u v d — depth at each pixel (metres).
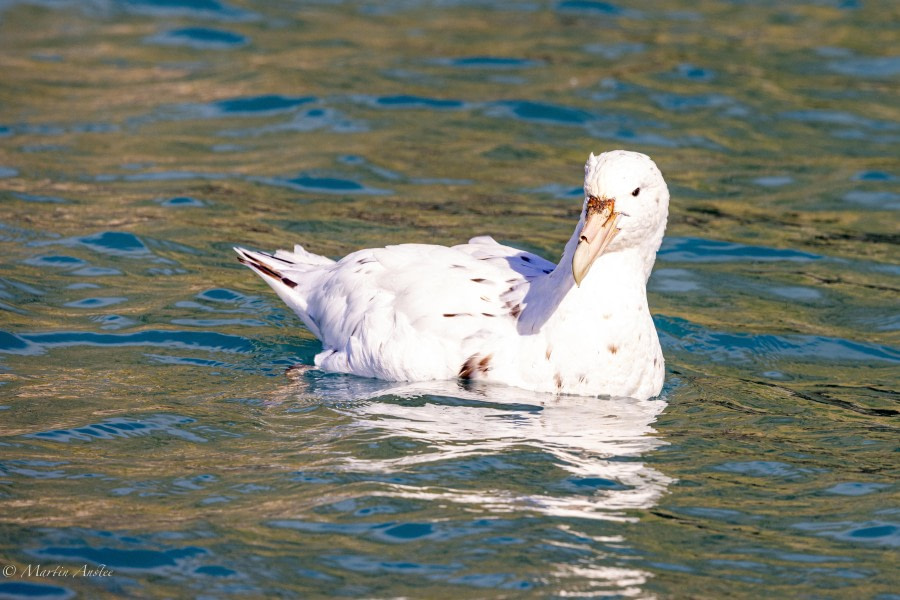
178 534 8.92
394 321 11.75
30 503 9.30
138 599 8.12
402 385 11.69
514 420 11.03
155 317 13.34
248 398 11.47
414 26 25.22
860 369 12.83
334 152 18.72
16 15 24.69
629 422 11.20
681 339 13.44
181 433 10.65
